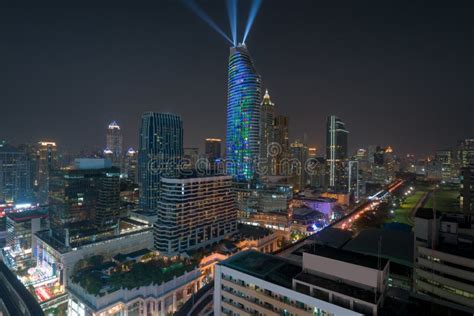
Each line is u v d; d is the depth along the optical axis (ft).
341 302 200.85
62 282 560.61
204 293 403.34
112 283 400.88
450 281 282.36
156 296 403.13
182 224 620.90
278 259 292.20
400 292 251.80
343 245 508.53
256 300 245.24
